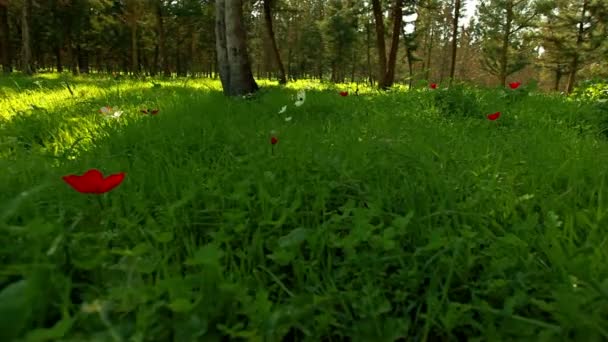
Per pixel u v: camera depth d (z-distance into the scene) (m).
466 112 5.62
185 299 1.12
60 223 1.50
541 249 1.66
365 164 2.60
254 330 1.12
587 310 1.21
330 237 1.69
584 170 2.57
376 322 1.25
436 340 1.31
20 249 1.40
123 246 1.67
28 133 4.08
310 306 1.26
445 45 58.69
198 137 3.46
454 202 2.06
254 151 2.98
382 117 4.95
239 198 2.00
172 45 54.19
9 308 0.85
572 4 33.56
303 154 2.76
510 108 5.76
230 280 1.34
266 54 58.62
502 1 33.62
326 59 57.50
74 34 38.97
